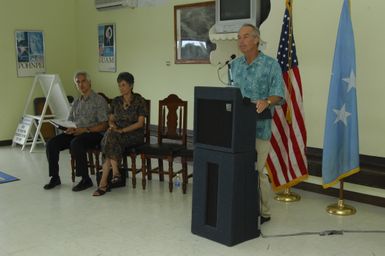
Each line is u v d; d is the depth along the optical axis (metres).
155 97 6.33
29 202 4.11
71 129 4.62
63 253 2.99
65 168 5.47
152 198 4.21
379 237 3.28
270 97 3.17
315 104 4.48
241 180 3.04
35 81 6.91
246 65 3.31
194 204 3.27
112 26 6.87
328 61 4.33
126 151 4.48
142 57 6.43
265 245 3.11
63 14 7.54
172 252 3.00
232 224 3.04
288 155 4.11
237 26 4.34
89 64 7.49
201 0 5.45
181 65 5.85
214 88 2.98
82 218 3.68
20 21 7.05
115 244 3.14
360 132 4.18
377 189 4.01
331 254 2.97
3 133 7.05
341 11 3.82
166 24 5.99
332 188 4.33
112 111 4.57
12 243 3.16
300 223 3.57
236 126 2.91
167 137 4.61
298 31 4.50
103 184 4.37
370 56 4.04
